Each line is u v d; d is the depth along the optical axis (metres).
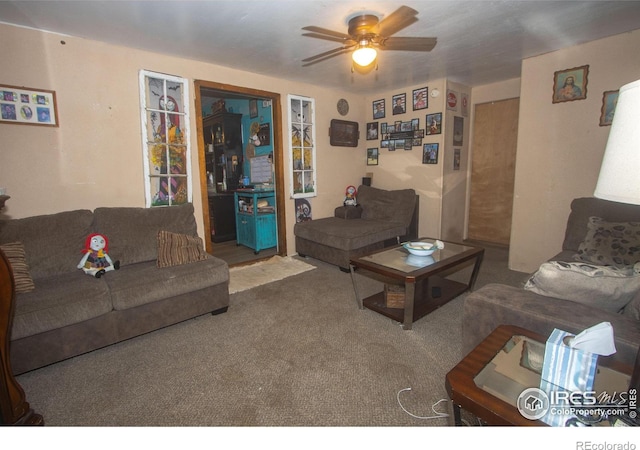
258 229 4.57
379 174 5.08
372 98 5.05
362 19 2.24
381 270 2.42
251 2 2.13
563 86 3.14
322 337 2.29
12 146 2.45
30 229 2.30
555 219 3.32
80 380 1.85
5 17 2.28
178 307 2.41
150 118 3.10
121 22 2.40
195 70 3.34
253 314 2.67
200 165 3.46
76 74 2.68
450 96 4.30
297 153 4.37
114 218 2.67
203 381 1.83
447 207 4.54
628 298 1.36
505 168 4.56
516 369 1.17
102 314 2.07
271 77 3.97
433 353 2.07
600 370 1.13
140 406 1.64
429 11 2.33
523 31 2.71
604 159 0.89
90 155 2.79
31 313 1.82
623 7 2.31
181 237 2.72
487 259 4.06
